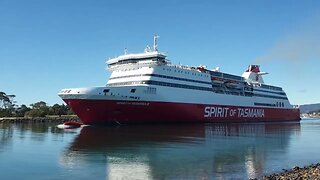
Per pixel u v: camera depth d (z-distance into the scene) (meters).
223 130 63.00
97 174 22.50
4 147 36.66
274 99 104.56
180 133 53.47
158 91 67.62
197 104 75.69
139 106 64.69
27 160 27.97
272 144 42.16
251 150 35.91
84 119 63.59
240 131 62.31
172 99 69.75
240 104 89.75
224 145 39.75
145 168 24.70
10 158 29.02
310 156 32.38
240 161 28.36
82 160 28.00
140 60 71.69
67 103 62.81
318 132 64.31
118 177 21.72
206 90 79.19
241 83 92.75
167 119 69.94
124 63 73.12
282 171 24.12
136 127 63.31
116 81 72.69
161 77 69.25
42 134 55.16
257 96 97.62
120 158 29.17
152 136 48.25
